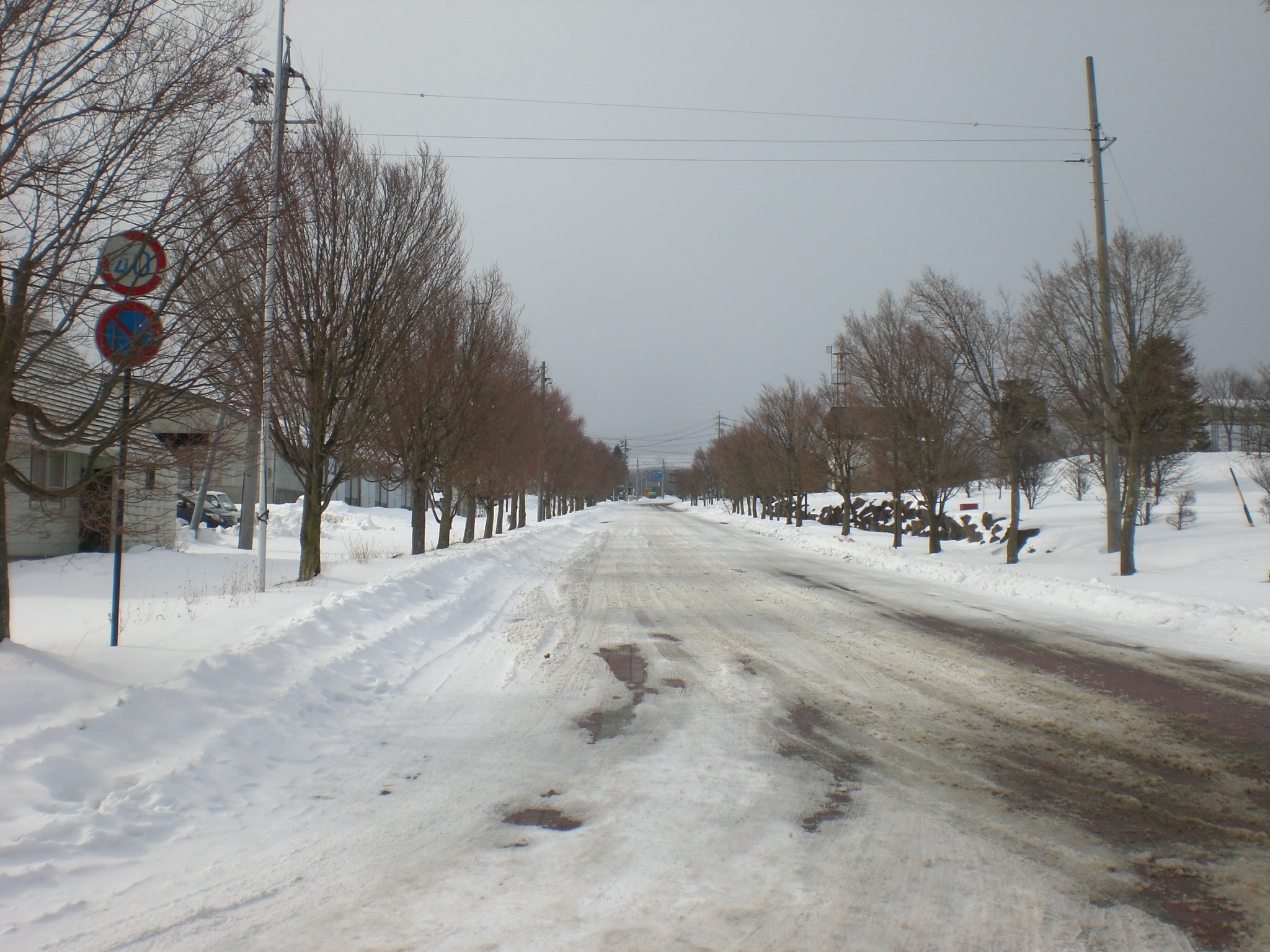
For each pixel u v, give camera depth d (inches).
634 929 126.6
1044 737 231.9
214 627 332.8
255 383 360.5
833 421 1232.8
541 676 313.3
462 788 192.2
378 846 158.9
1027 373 732.7
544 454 1654.8
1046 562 722.2
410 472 761.0
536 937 124.0
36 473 669.9
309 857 153.9
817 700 275.1
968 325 751.7
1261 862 152.2
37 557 695.1
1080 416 698.8
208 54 230.7
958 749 221.3
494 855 154.8
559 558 914.1
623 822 170.9
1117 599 470.3
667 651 363.9
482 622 445.4
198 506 1028.5
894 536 1016.2
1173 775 199.8
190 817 170.4
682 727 243.6
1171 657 343.9
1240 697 275.4
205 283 295.1
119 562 289.9
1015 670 319.6
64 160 210.7
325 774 201.5
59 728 187.3
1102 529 834.8
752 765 207.8
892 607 495.8
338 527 1433.3
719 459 2716.5
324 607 359.3
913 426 904.9
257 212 254.8
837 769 205.3
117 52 218.5
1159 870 148.6
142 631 323.3
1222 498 1249.4
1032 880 144.3
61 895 135.8
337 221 485.4
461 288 736.3
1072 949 121.8
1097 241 631.8
